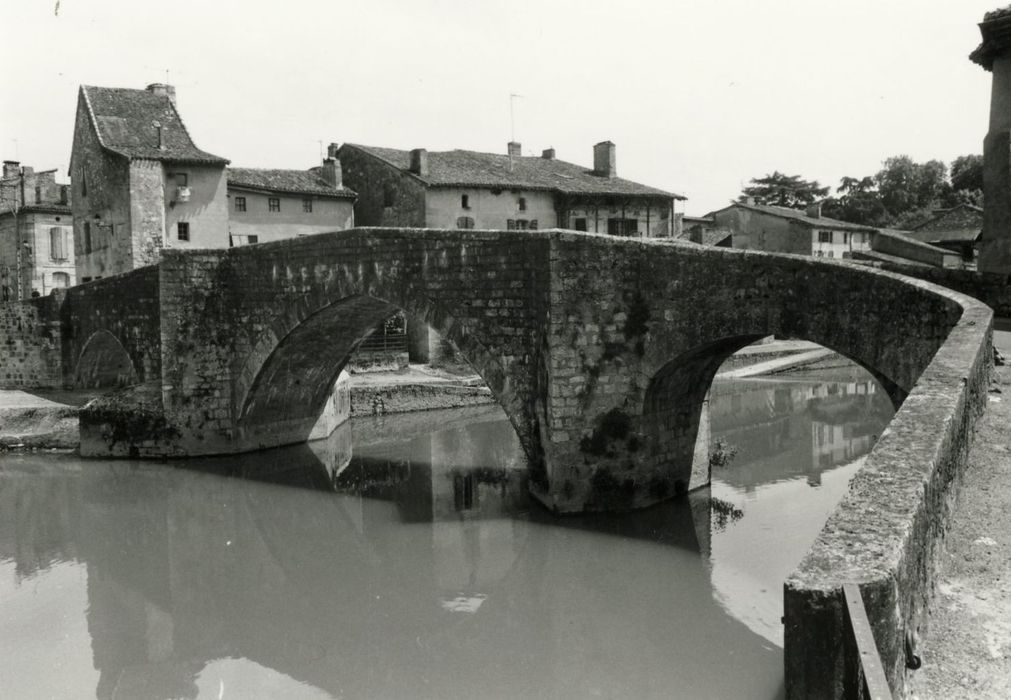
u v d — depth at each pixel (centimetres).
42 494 2091
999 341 1752
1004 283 2217
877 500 539
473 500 2000
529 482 1781
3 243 5175
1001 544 705
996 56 2555
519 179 4412
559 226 4484
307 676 1140
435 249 1833
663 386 1702
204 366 2378
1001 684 514
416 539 1727
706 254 1530
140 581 1524
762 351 4884
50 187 5191
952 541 712
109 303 2756
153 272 2520
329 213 4197
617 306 1619
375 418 3297
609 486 1669
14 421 2575
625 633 1210
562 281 1619
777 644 1155
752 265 1480
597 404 1642
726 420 2972
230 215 3919
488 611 1337
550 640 1212
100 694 1097
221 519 1906
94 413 2403
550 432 1652
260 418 2519
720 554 1484
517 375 1733
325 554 1661
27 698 1084
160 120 3775
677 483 1811
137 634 1295
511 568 1471
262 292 2253
